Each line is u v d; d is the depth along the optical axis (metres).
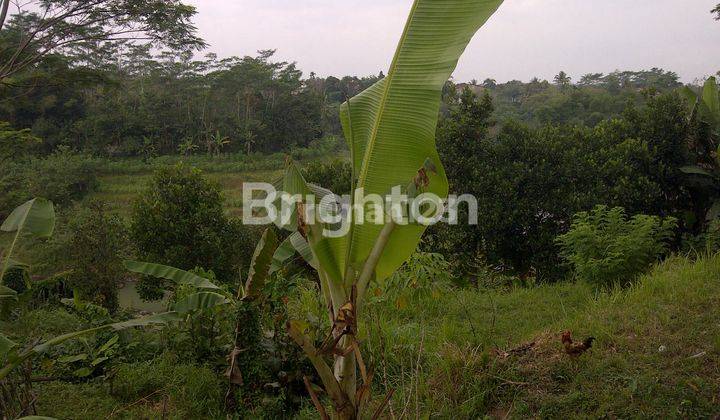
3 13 14.38
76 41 15.66
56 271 13.33
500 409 3.89
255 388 4.64
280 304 5.24
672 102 10.84
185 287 5.81
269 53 79.19
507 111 79.56
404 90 2.83
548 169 11.41
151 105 60.75
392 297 6.42
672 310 4.62
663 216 10.55
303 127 68.69
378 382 4.64
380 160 2.92
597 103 60.72
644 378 3.69
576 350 3.93
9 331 6.05
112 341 5.05
